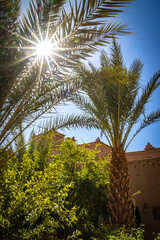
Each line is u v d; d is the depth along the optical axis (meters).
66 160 9.04
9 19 3.44
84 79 4.72
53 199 5.58
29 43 3.67
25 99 4.41
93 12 3.40
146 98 8.07
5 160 4.73
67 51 3.94
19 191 5.30
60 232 7.05
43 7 3.48
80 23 3.54
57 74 4.39
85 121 6.28
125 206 7.51
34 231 4.66
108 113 8.52
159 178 10.92
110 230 6.48
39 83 4.27
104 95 7.89
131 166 11.90
